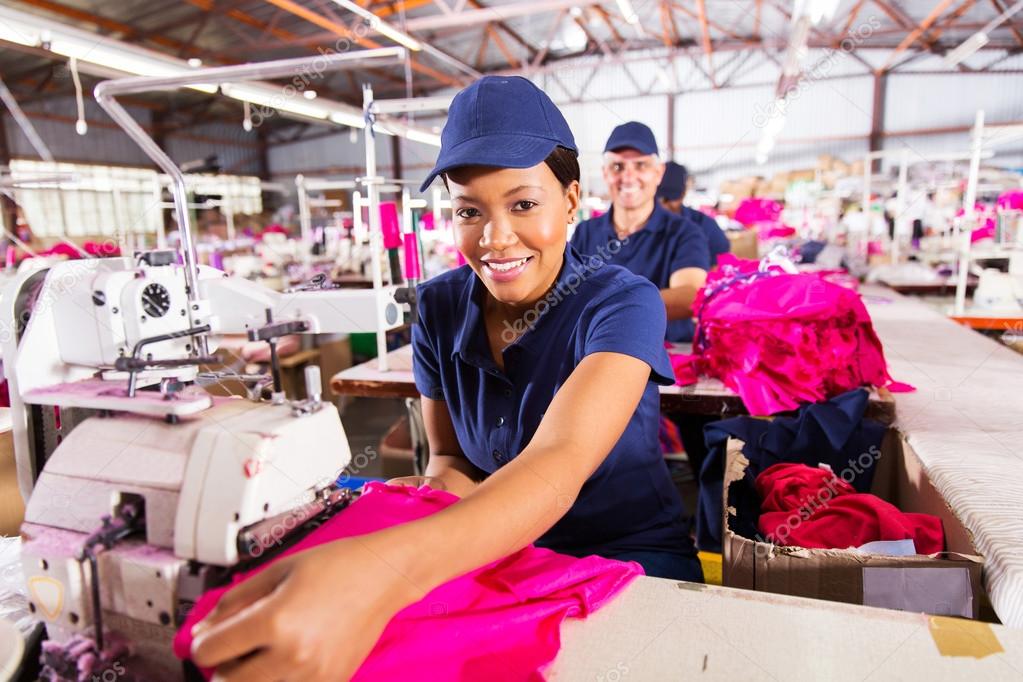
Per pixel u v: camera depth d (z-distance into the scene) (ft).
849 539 3.94
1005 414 5.47
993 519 3.54
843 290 6.22
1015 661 2.19
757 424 5.85
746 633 2.37
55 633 2.39
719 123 48.70
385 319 3.89
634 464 3.82
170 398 2.52
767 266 7.13
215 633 1.64
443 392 4.22
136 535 2.38
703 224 12.04
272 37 32.55
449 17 26.17
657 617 2.49
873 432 5.40
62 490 2.43
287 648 1.60
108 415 2.59
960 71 43.11
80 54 10.90
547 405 3.52
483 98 2.91
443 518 2.04
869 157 18.25
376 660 2.14
